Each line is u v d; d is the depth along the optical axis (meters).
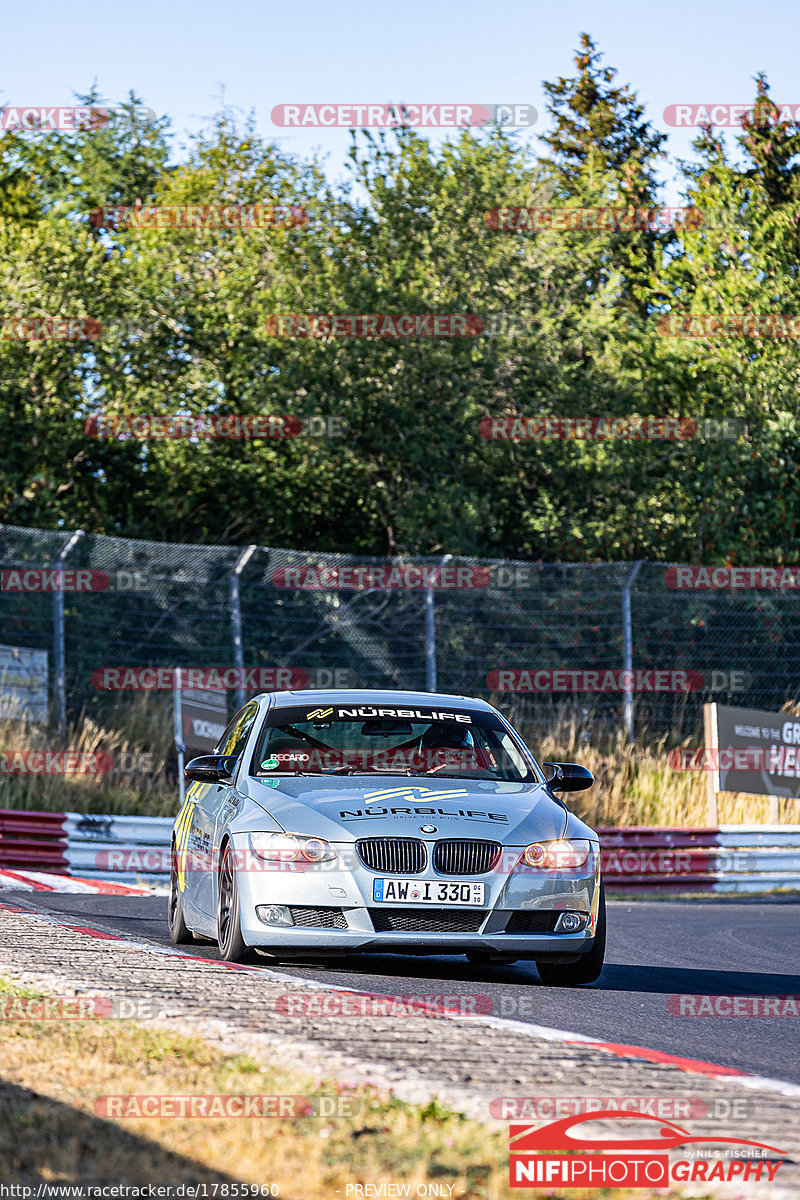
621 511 58.75
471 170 61.59
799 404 62.62
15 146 65.38
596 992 17.58
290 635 49.94
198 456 57.94
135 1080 10.55
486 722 21.05
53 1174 8.34
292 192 62.75
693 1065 12.15
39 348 55.28
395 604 51.25
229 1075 10.74
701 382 63.19
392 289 58.62
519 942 17.31
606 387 60.62
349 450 57.44
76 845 33.69
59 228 58.00
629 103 103.44
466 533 56.88
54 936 19.00
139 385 59.84
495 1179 8.56
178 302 59.66
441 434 58.22
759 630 55.28
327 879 17.02
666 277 67.94
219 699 40.19
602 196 66.62
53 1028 12.42
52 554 44.53
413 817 17.52
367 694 21.48
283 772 19.14
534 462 58.75
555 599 52.75
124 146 67.56
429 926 17.12
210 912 18.98
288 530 59.62
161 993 14.34
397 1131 9.45
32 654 41.34
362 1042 12.24
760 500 60.50
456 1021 13.69
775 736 43.91
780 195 75.38
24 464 54.25
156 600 48.56
